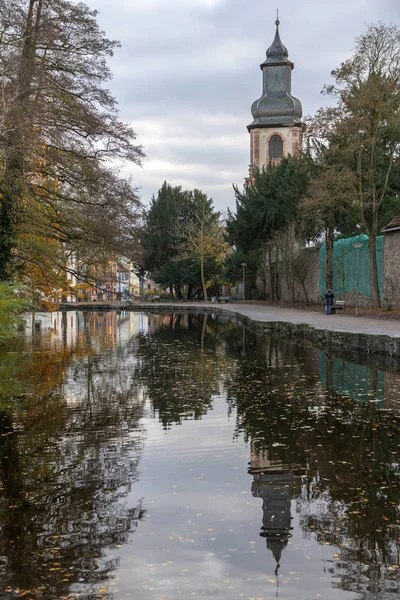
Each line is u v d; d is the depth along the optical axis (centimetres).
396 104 3055
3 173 2192
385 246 3266
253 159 8512
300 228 4559
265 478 689
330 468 727
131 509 595
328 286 3934
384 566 476
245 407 1091
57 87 2498
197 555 496
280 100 8494
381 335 1841
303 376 1458
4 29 2395
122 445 836
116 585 450
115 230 2728
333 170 3159
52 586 451
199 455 785
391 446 823
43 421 987
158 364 1731
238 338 2650
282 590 441
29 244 2566
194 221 8506
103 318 4550
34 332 3039
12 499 626
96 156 2683
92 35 2555
